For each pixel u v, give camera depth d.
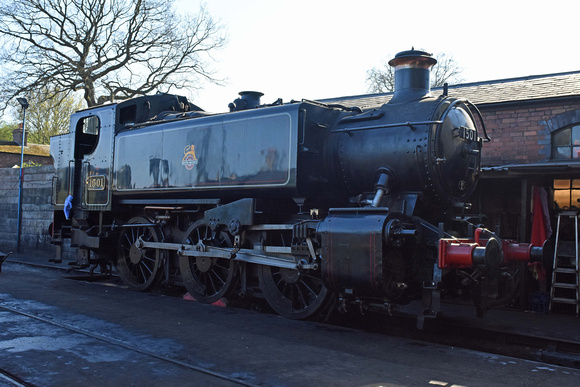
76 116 9.78
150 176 8.12
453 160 5.95
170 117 8.55
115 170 8.78
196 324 5.77
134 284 8.90
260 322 5.95
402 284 5.29
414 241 5.40
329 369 4.17
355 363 4.34
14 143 32.91
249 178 6.68
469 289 6.11
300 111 6.28
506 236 8.82
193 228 7.70
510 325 6.50
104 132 9.10
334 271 5.47
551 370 4.23
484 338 6.15
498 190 8.94
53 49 21.66
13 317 5.95
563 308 7.74
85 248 9.36
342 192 6.66
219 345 4.88
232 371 4.11
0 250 16.06
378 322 6.80
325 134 6.59
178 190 7.66
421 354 4.70
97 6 21.72
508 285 6.05
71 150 9.79
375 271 5.11
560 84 8.77
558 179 8.29
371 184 6.18
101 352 4.58
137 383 3.80
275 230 6.73
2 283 8.56
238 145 6.87
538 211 7.99
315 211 6.12
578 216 7.80
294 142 6.20
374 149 6.07
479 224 6.43
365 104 11.09
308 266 5.83
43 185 14.83
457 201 6.23
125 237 9.28
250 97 8.12
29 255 14.81
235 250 6.82
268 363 4.32
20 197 15.66
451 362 4.44
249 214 6.67
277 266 6.52
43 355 4.45
